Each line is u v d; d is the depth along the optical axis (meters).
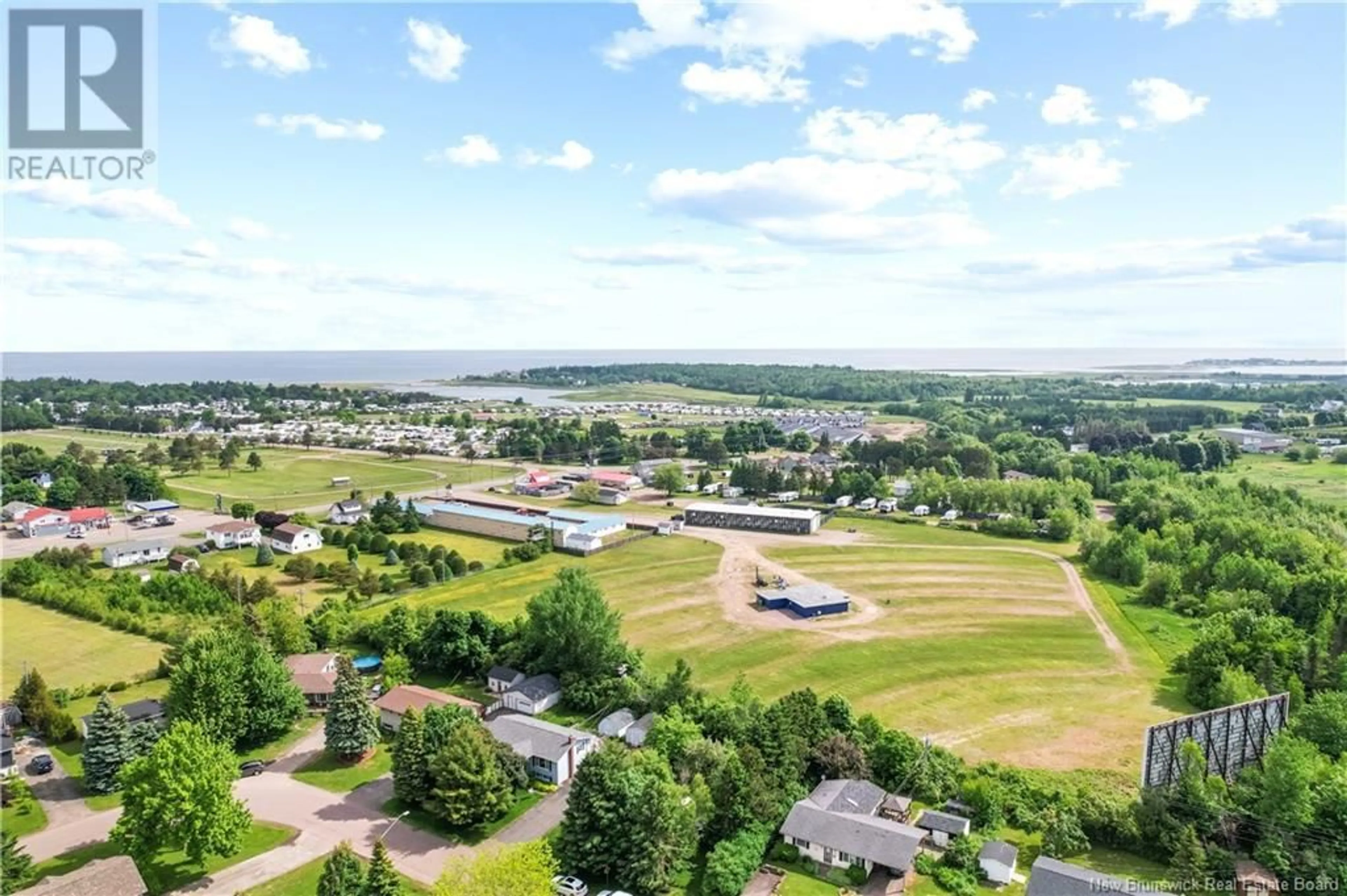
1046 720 81.25
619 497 195.38
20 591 113.62
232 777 58.16
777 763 64.19
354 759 72.38
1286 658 83.50
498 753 65.75
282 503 191.62
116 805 65.31
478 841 60.47
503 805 62.44
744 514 170.25
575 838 56.03
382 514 164.50
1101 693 87.81
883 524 174.75
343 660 76.75
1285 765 57.44
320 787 68.00
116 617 102.31
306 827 61.97
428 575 127.56
